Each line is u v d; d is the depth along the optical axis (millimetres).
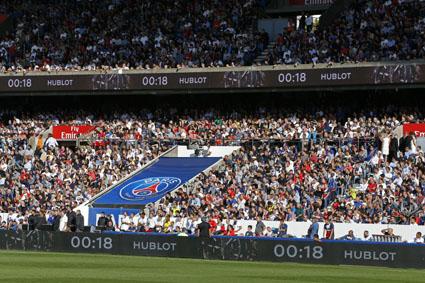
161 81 75000
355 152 62656
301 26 77938
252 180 62062
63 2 85875
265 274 34844
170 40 78375
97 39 80875
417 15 71500
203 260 44531
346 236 50094
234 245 45156
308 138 66062
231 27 78562
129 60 78062
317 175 60531
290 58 72875
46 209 62781
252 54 75500
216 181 62219
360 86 69062
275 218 55562
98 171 68062
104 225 56750
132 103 78062
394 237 50031
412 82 67438
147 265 39094
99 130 74500
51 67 79312
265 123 70875
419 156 60156
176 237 46812
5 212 64062
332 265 41938
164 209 58906
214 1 81312
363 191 57219
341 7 77438
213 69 73875
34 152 72375
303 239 43719
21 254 46344
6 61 82000
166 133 72375
